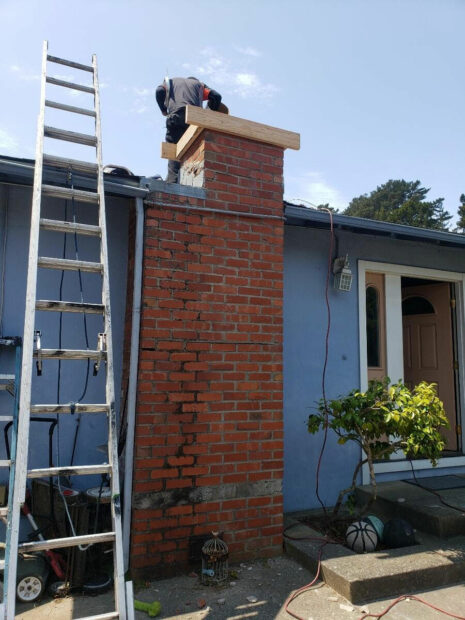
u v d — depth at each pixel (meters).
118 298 4.37
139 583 3.57
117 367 4.30
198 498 3.84
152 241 3.90
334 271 5.39
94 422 4.23
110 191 3.85
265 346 4.22
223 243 4.16
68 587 3.43
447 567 3.69
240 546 3.96
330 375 5.32
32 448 4.02
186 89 5.39
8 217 4.09
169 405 3.81
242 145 4.34
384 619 3.16
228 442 3.98
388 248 5.89
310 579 3.68
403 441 4.28
